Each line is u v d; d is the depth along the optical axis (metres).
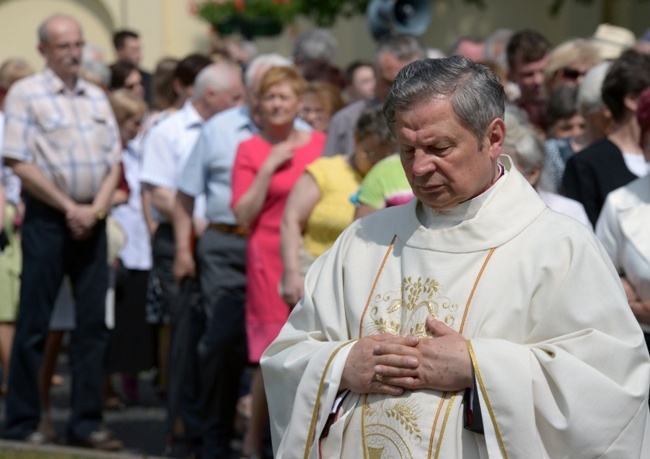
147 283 9.77
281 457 3.94
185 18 20.19
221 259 7.89
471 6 18.86
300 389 3.90
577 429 3.57
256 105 7.91
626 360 3.65
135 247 10.09
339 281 4.08
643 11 18.09
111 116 8.79
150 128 9.28
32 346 8.38
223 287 7.87
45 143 8.41
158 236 9.01
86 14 19.98
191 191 8.19
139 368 9.51
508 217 3.83
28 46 19.80
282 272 7.38
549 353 3.67
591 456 3.59
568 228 3.79
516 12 18.77
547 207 3.92
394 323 3.88
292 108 7.61
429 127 3.63
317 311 4.10
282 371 4.02
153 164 9.03
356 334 3.96
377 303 3.94
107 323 8.90
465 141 3.67
